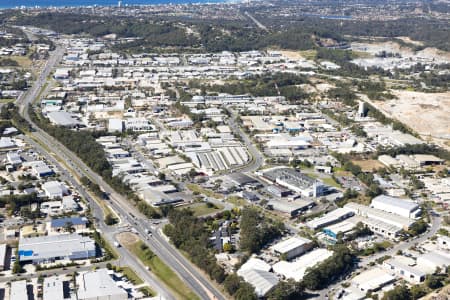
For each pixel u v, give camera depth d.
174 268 151.38
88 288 136.38
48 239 161.62
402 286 141.00
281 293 134.88
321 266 146.50
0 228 172.12
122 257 157.00
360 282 144.25
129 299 134.88
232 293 137.88
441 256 157.12
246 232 166.12
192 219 174.12
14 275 145.75
